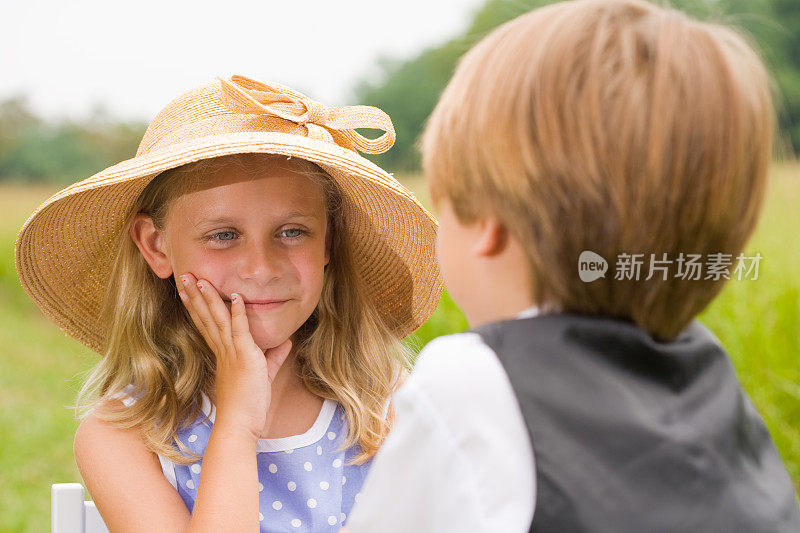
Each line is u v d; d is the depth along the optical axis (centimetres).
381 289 204
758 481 105
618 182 97
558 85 100
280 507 179
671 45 100
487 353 103
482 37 119
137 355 179
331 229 195
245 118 173
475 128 105
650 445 97
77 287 191
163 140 173
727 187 100
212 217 164
